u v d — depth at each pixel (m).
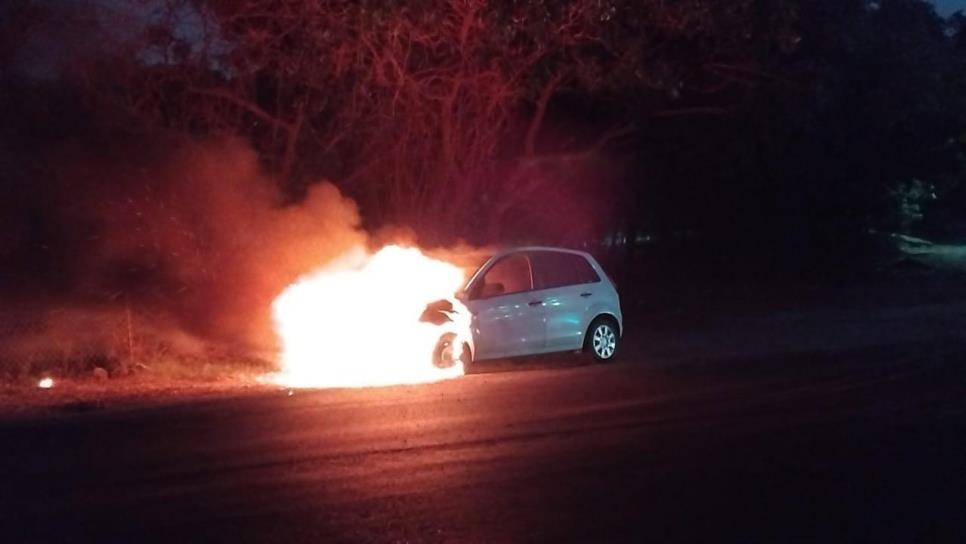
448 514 9.11
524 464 10.76
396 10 20.28
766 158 30.78
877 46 32.09
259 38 21.09
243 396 14.75
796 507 9.41
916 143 35.31
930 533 8.75
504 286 17.45
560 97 25.25
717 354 19.41
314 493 9.71
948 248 49.12
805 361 17.97
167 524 8.80
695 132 27.81
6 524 8.81
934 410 13.43
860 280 35.94
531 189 26.05
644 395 14.57
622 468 10.66
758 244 36.34
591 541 8.47
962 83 34.66
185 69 21.45
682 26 22.28
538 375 16.56
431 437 11.88
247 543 8.35
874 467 10.73
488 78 22.33
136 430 12.36
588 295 18.11
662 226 34.50
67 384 15.94
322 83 21.50
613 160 28.00
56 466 10.66
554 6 21.25
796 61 26.72
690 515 9.16
